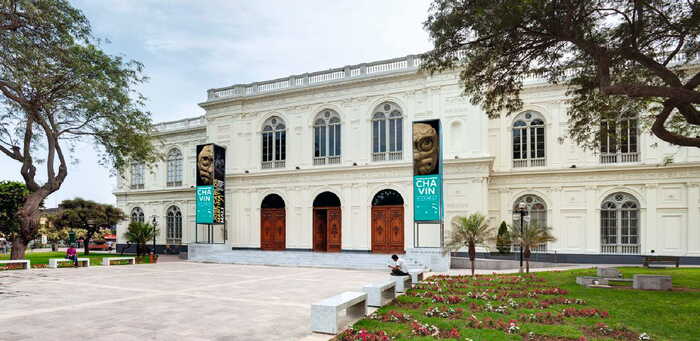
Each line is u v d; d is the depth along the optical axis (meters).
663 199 26.03
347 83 31.14
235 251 30.89
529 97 29.20
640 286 13.73
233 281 18.55
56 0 18.98
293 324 9.98
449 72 28.25
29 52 17.58
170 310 11.70
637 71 15.67
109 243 58.06
